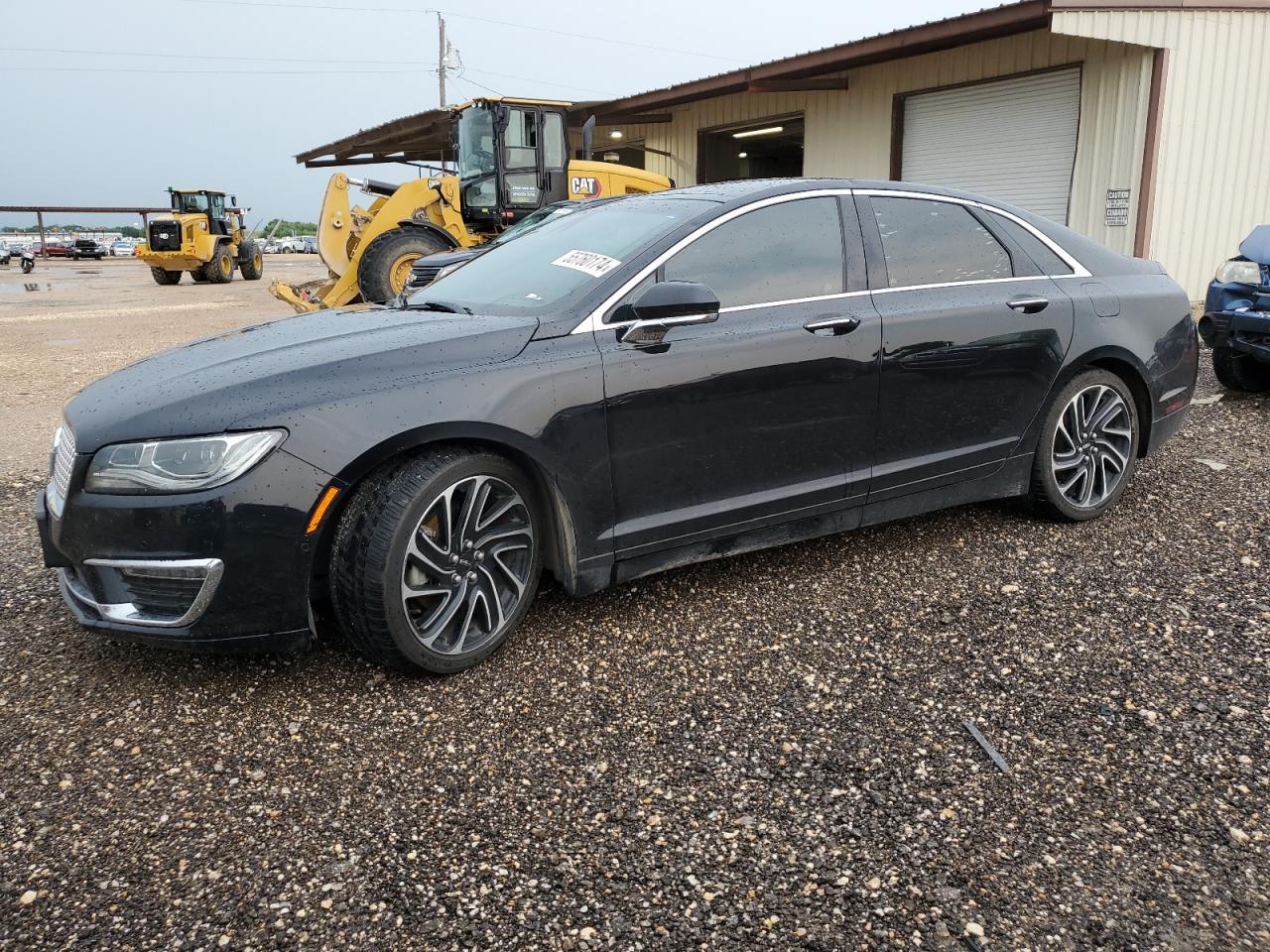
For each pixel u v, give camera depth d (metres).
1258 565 3.56
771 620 3.24
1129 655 2.93
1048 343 3.81
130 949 1.84
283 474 2.53
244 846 2.14
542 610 3.35
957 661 2.92
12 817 2.23
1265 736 2.48
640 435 3.02
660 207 3.49
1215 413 6.07
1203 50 10.93
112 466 2.54
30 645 3.09
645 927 1.90
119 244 67.31
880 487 3.56
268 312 15.73
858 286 3.46
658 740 2.54
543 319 2.96
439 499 2.72
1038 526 4.08
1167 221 11.30
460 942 1.86
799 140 18.70
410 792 2.33
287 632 2.63
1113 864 2.05
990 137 12.91
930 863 2.06
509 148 11.70
